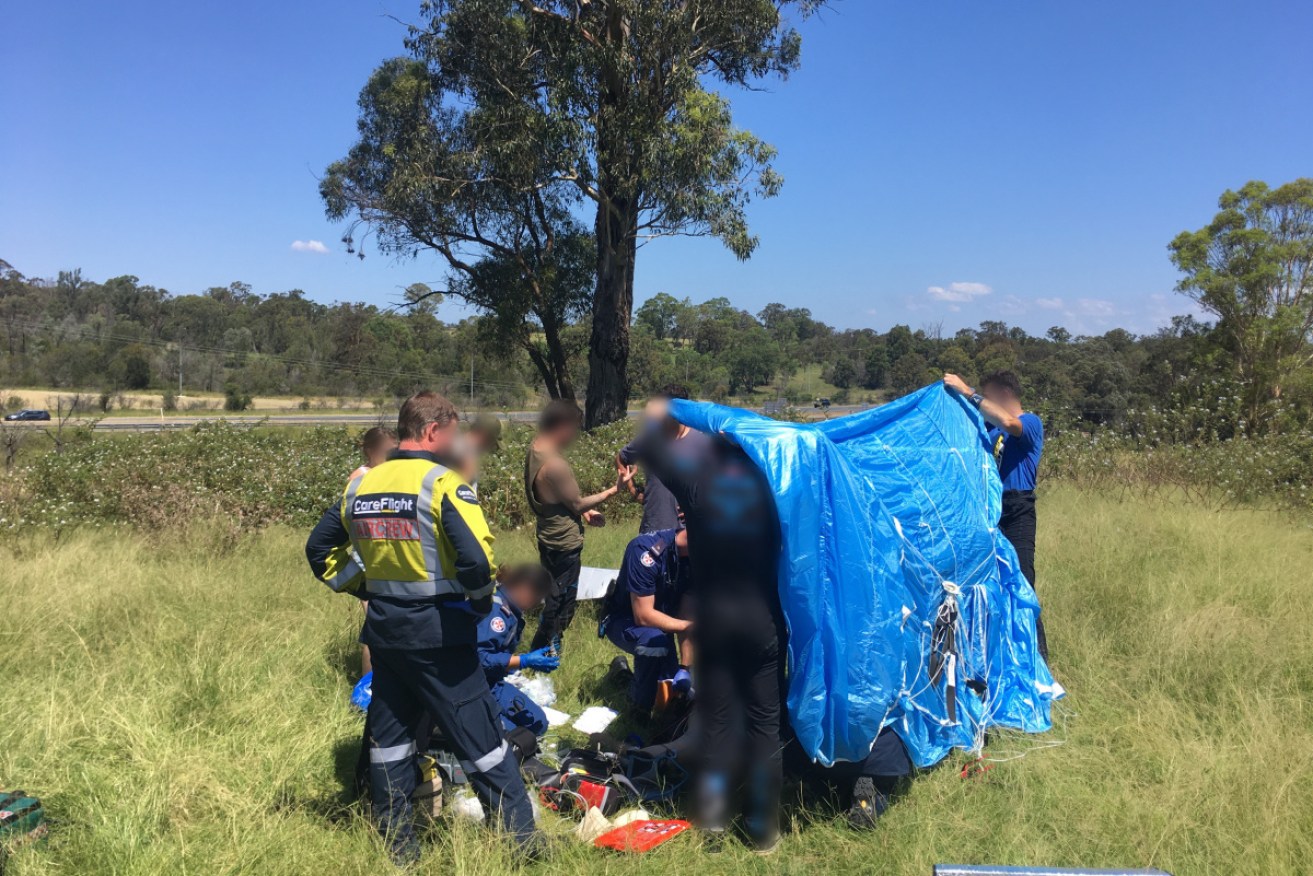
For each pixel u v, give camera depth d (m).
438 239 30.47
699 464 3.35
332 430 16.30
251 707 4.08
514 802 3.07
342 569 3.21
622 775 3.64
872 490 3.72
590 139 23.78
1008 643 4.32
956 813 3.38
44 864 2.77
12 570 6.40
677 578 4.03
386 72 30.47
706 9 23.33
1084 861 3.04
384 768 3.02
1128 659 4.93
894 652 3.35
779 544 3.22
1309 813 3.21
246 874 2.82
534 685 4.79
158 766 3.42
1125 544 7.59
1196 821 3.25
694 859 3.11
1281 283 28.64
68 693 4.05
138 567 6.66
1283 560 7.20
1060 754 3.83
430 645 2.90
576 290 32.00
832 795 3.50
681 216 24.03
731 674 3.27
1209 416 15.16
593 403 26.61
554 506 5.20
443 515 2.86
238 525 8.30
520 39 24.36
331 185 30.86
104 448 12.11
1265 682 4.50
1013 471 4.89
